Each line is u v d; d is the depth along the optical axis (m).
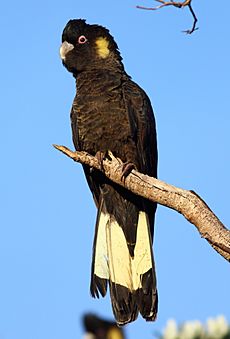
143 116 13.08
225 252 9.08
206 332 7.96
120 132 12.98
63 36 14.44
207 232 9.22
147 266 12.14
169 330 8.03
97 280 12.20
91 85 13.18
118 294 11.96
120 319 11.70
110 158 13.02
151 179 10.34
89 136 13.12
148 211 12.66
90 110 13.03
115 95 13.05
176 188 9.73
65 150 11.73
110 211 12.67
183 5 10.16
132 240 12.46
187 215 9.45
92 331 8.47
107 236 12.59
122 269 12.22
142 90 13.54
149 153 13.28
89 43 14.15
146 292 11.87
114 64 13.96
